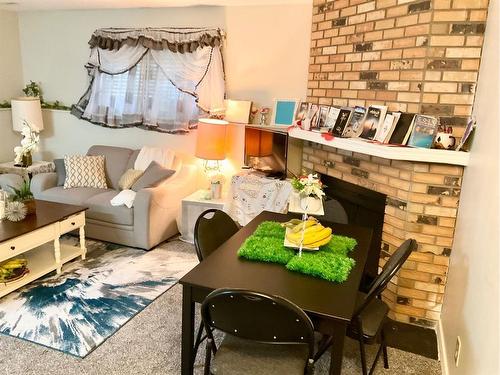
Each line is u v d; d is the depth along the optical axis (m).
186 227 3.91
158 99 4.38
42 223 2.98
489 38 2.17
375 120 2.75
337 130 3.06
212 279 1.74
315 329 1.60
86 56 4.78
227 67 4.12
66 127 5.03
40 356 2.21
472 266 1.89
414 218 2.60
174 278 3.19
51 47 4.94
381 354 2.36
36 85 5.13
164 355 2.26
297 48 3.82
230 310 1.50
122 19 4.48
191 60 4.14
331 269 1.82
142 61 4.35
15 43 5.05
